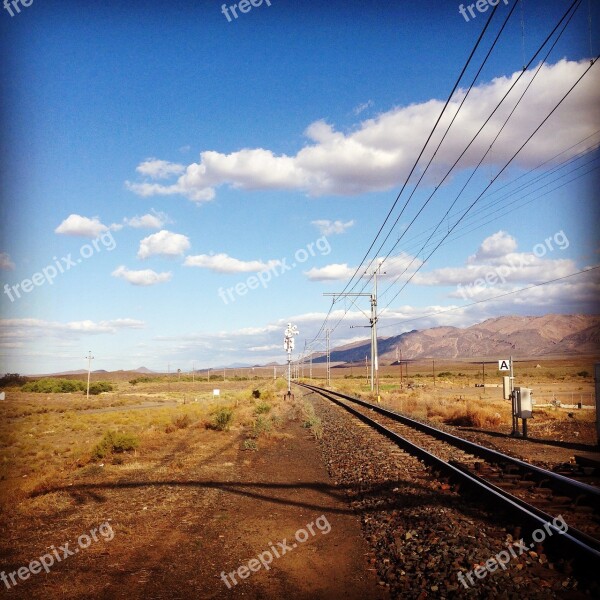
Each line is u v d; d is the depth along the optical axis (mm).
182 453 18625
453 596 6207
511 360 24219
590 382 90125
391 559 7727
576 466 13766
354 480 13328
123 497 12039
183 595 6758
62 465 18453
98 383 117312
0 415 52250
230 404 44000
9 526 9891
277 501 11625
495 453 15078
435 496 10844
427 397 49656
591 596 6094
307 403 43844
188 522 10016
